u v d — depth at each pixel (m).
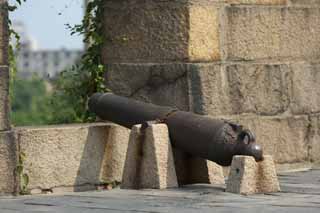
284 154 15.62
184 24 14.55
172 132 13.02
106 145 13.91
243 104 15.08
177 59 14.62
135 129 13.09
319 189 12.98
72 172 13.55
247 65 15.16
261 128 15.30
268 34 15.45
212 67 14.70
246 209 11.05
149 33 14.84
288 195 12.34
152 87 14.84
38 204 11.88
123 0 15.06
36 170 13.19
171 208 11.23
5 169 12.84
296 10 15.84
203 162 13.49
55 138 13.38
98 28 15.33
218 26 14.80
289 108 15.70
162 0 14.72
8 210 11.40
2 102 12.80
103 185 13.87
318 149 16.11
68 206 11.62
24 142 13.09
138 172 13.11
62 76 15.78
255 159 12.52
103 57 15.31
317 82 16.12
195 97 14.58
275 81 15.51
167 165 13.02
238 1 15.08
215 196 12.25
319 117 16.12
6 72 12.82
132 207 11.38
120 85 15.12
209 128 12.72
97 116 14.41
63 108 16.66
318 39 16.16
